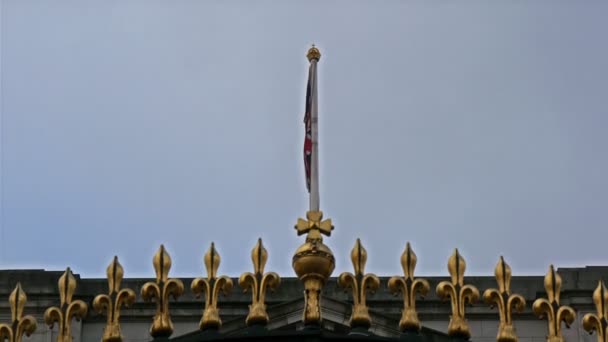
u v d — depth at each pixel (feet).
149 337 64.64
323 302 57.93
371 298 64.44
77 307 37.65
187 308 64.95
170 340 38.93
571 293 64.54
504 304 37.40
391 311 64.34
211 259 37.52
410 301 37.11
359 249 37.37
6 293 64.23
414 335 36.70
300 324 58.54
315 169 38.19
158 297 37.37
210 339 36.19
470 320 64.95
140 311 64.85
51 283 64.69
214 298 37.19
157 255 37.70
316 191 37.91
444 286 37.37
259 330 36.37
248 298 64.95
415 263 37.60
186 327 64.59
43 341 63.46
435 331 55.36
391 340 36.14
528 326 63.98
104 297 37.68
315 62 39.58
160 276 37.52
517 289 64.44
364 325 36.76
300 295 64.69
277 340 36.06
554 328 37.35
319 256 36.76
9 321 63.93
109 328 37.32
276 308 59.31
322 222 37.40
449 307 64.23
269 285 37.09
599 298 37.96
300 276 36.94
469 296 37.27
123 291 37.60
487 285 64.69
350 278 37.11
